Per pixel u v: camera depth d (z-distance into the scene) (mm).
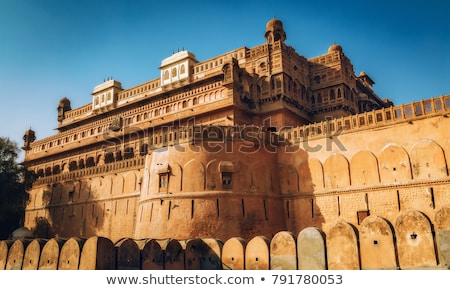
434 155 21031
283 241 16406
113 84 46156
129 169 32219
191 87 37375
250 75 34219
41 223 38406
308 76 37375
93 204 34094
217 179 24484
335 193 24016
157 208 25000
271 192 25672
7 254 21516
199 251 19625
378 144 23094
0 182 33594
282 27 36750
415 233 13758
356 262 14484
